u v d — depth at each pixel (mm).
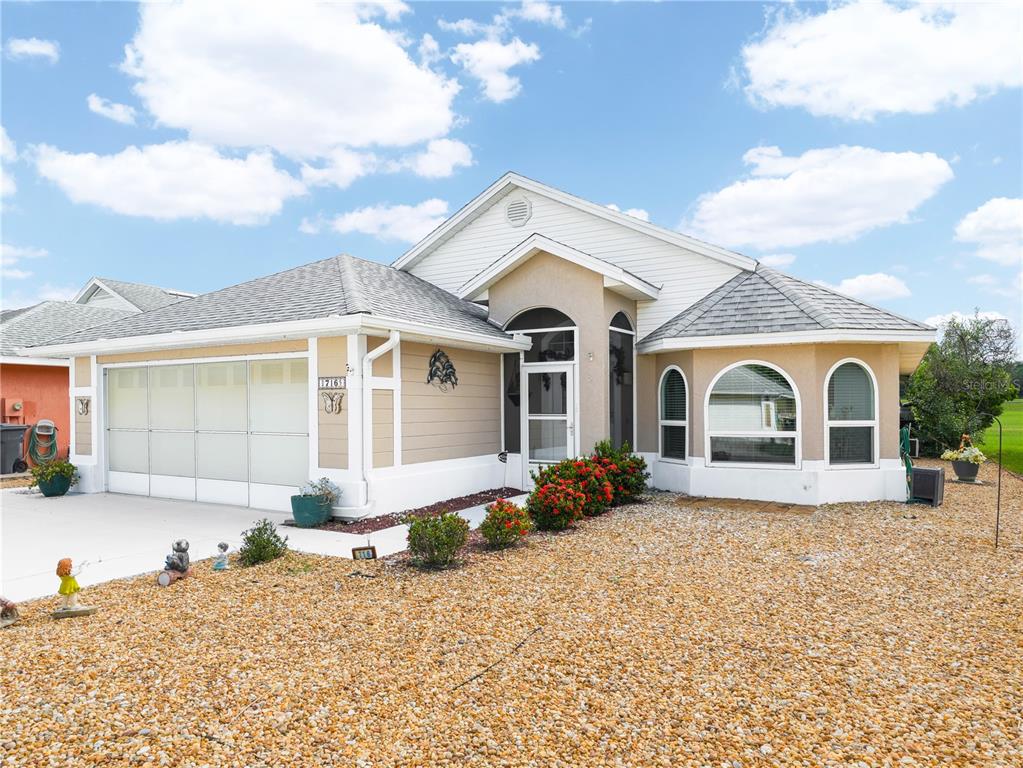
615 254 14453
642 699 4020
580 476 10242
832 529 9141
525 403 13406
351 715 3797
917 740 3541
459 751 3412
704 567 7191
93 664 4516
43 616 5652
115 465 13133
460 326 11734
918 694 4098
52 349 13289
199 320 11781
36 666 4477
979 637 5098
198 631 5203
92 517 10398
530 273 13250
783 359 11445
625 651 4793
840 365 11367
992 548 8039
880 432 11492
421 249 16406
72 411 13578
